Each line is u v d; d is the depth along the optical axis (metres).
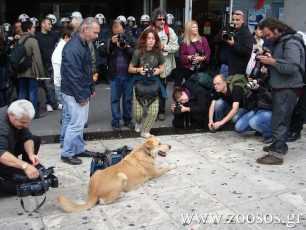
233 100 5.50
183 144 5.39
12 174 3.69
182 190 3.92
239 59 5.97
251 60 5.79
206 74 5.93
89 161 4.73
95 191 3.56
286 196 3.79
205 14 9.58
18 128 3.51
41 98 8.41
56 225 3.27
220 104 5.68
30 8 12.63
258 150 5.12
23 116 3.35
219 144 5.38
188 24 6.39
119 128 5.85
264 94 5.30
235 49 5.85
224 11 9.50
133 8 12.58
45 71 7.34
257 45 5.84
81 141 4.81
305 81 4.79
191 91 5.82
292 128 5.46
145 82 5.48
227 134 5.84
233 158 4.83
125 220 3.34
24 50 6.33
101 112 7.06
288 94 4.41
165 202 3.67
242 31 5.93
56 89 5.88
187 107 5.77
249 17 9.46
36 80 6.61
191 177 4.24
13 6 12.51
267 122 5.27
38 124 6.29
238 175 4.30
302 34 5.38
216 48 6.72
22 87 6.66
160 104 6.38
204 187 3.99
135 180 3.90
